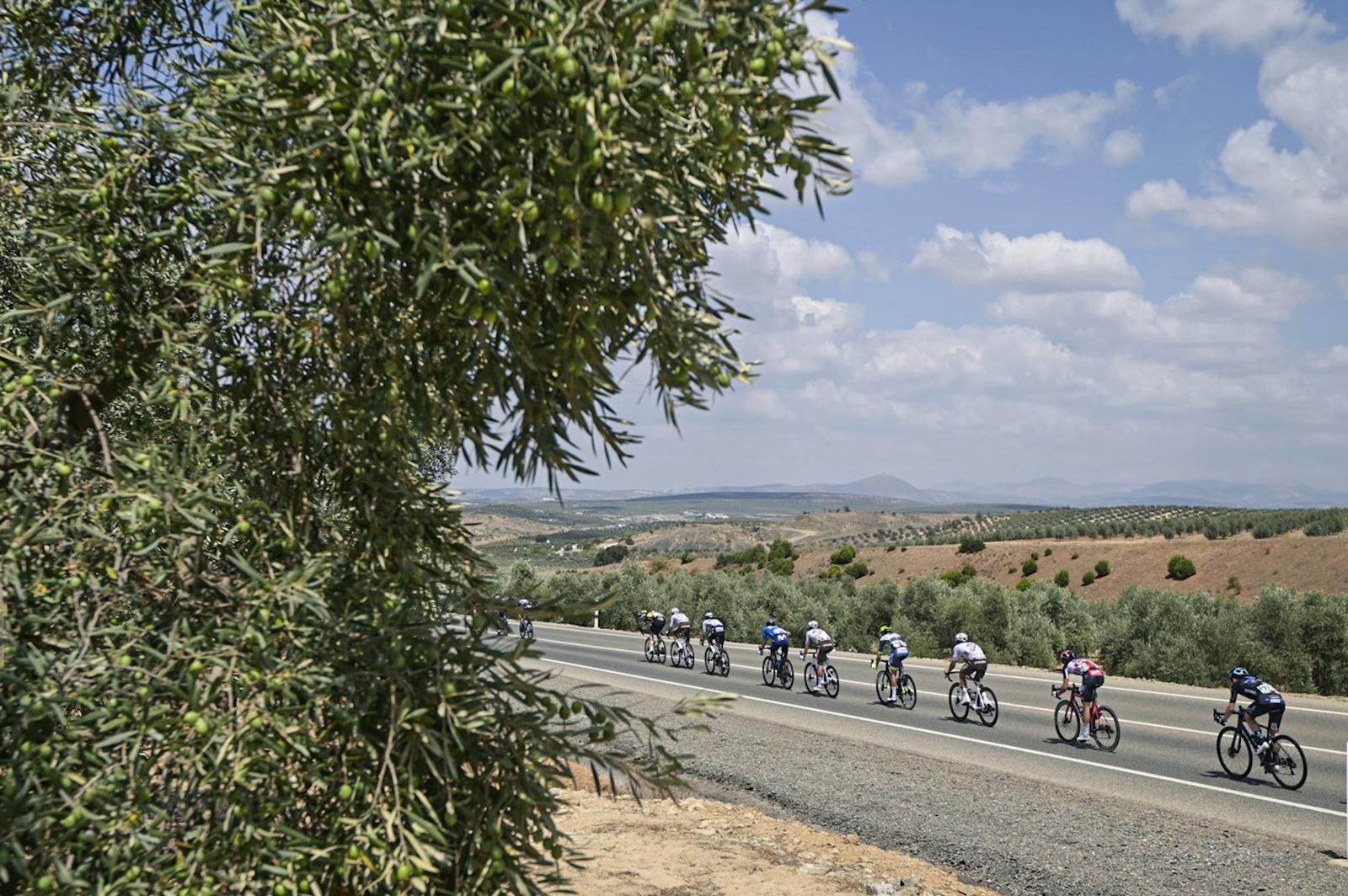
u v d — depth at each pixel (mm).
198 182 2250
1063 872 6840
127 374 2479
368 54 2033
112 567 2277
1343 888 6512
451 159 1995
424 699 2301
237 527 2354
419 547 2621
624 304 2174
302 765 2230
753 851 7266
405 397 2354
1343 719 14258
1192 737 13016
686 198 2125
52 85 2904
